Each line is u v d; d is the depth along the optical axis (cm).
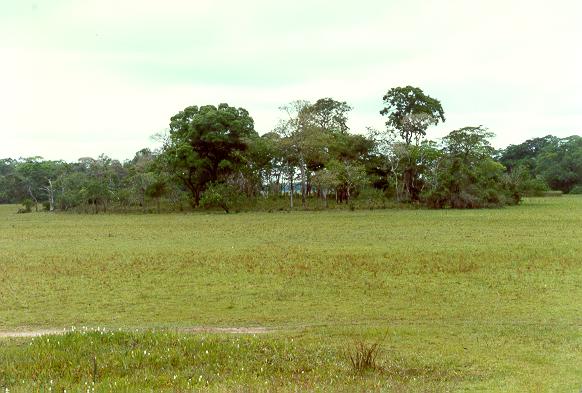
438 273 2405
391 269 2522
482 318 1670
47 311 1841
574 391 978
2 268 2717
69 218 7381
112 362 1155
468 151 8675
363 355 1166
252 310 1830
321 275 2414
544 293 1991
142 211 8538
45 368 1114
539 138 16212
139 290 2161
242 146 8594
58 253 3306
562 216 5731
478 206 7675
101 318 1744
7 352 1226
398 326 1575
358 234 4203
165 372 1109
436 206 7825
